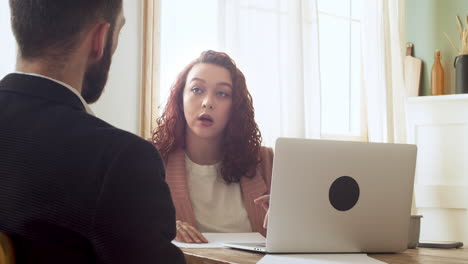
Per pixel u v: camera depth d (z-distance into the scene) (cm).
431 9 399
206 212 205
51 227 74
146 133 287
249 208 207
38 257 74
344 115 399
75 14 84
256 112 318
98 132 77
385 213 142
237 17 311
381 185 142
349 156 138
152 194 76
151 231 75
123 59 282
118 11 90
